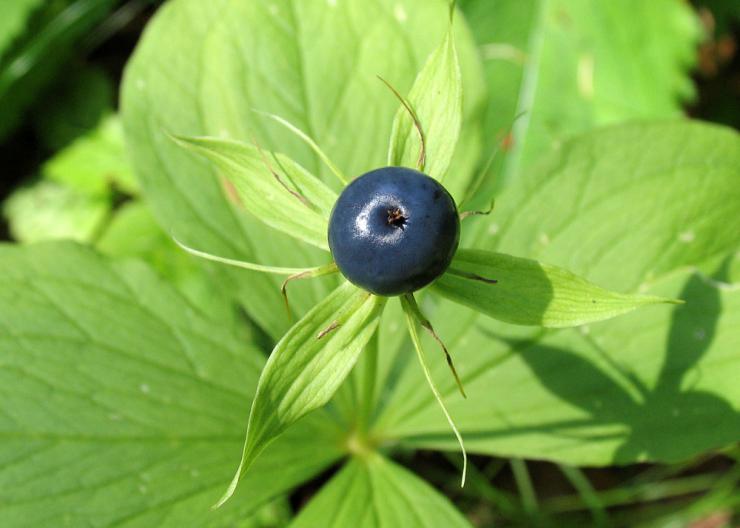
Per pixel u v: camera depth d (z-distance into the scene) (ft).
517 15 0.68
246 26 0.49
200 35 0.49
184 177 0.48
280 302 0.47
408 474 0.47
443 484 0.60
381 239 0.30
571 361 0.46
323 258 0.47
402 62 0.49
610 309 0.32
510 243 0.47
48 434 0.41
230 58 0.49
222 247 0.47
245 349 0.47
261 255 0.47
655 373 0.44
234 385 0.46
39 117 0.72
